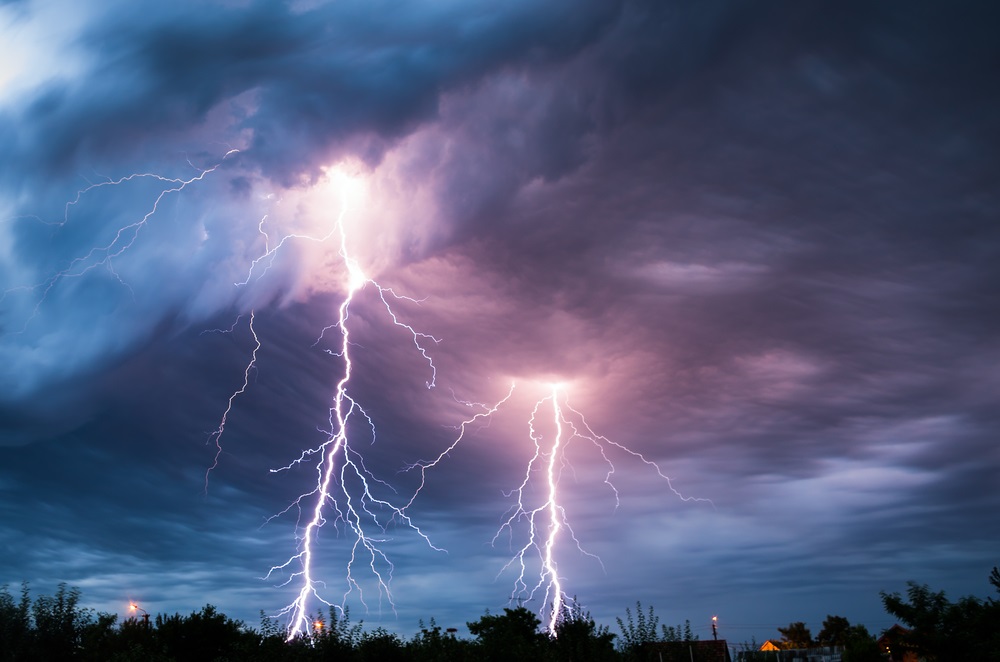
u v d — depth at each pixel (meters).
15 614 17.28
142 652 17.14
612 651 18.70
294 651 18.02
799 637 56.31
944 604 17.80
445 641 18.61
